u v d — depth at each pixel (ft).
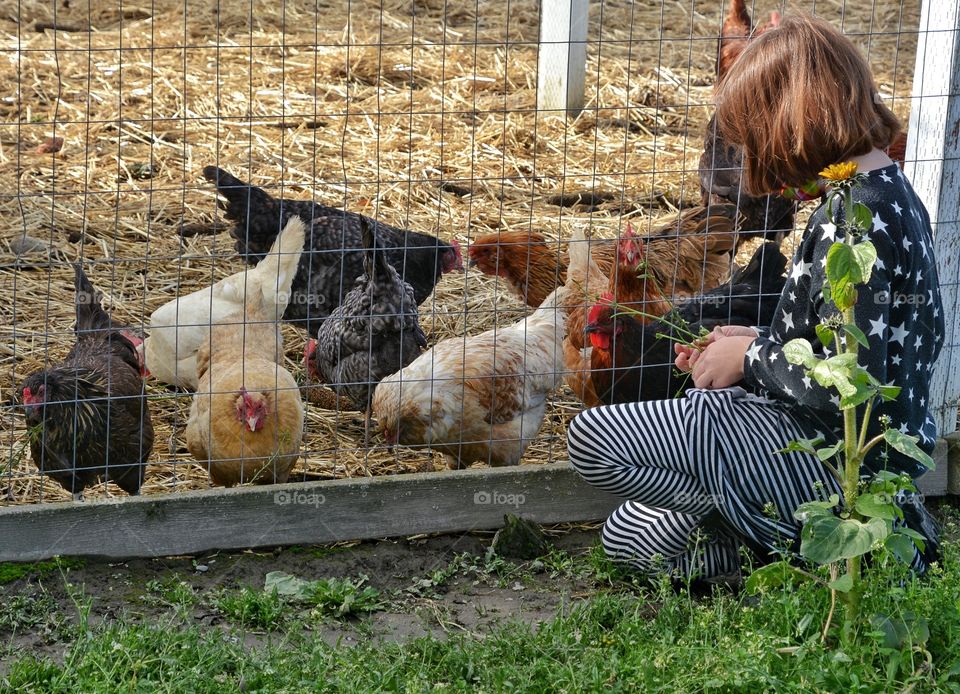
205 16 34.37
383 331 15.08
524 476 12.13
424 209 22.15
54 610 10.23
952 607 9.00
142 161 23.66
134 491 13.21
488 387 13.58
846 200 8.14
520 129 26.21
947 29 11.73
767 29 9.14
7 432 13.96
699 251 17.40
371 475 13.61
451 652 9.22
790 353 8.17
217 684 8.60
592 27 34.55
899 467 9.42
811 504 8.40
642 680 8.53
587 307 13.99
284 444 13.21
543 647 9.27
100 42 31.76
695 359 10.09
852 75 8.51
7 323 16.96
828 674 8.32
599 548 11.55
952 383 12.69
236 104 27.30
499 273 18.60
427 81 29.84
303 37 32.94
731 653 8.54
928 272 8.86
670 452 9.57
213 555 11.46
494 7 36.27
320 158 24.38
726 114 9.05
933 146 12.03
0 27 32.48
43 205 21.08
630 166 24.82
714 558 10.66
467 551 11.78
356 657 9.06
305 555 11.56
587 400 14.65
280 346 16.24
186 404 15.67
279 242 15.52
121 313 17.71
